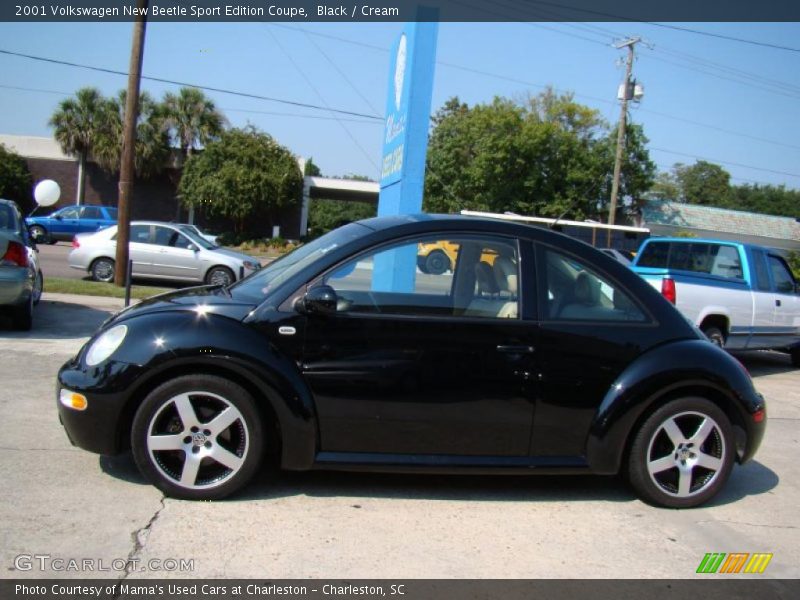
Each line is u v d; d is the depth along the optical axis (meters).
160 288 14.40
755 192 80.94
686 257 10.10
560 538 3.72
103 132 37.91
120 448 3.85
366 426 3.87
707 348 4.19
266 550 3.33
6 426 4.81
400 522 3.76
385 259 4.03
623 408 4.00
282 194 38.06
